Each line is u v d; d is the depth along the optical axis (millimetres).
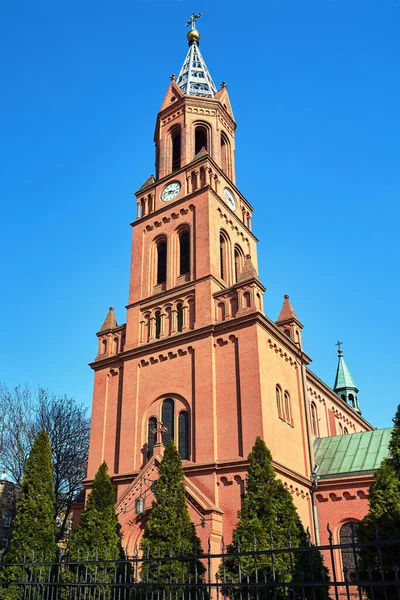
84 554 25750
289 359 37688
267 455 26484
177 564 23359
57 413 55062
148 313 39938
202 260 38406
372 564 20078
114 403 38719
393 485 22891
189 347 35594
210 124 47406
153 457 32438
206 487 30609
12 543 26875
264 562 22938
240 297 34656
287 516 24891
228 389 32781
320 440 40969
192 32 55062
